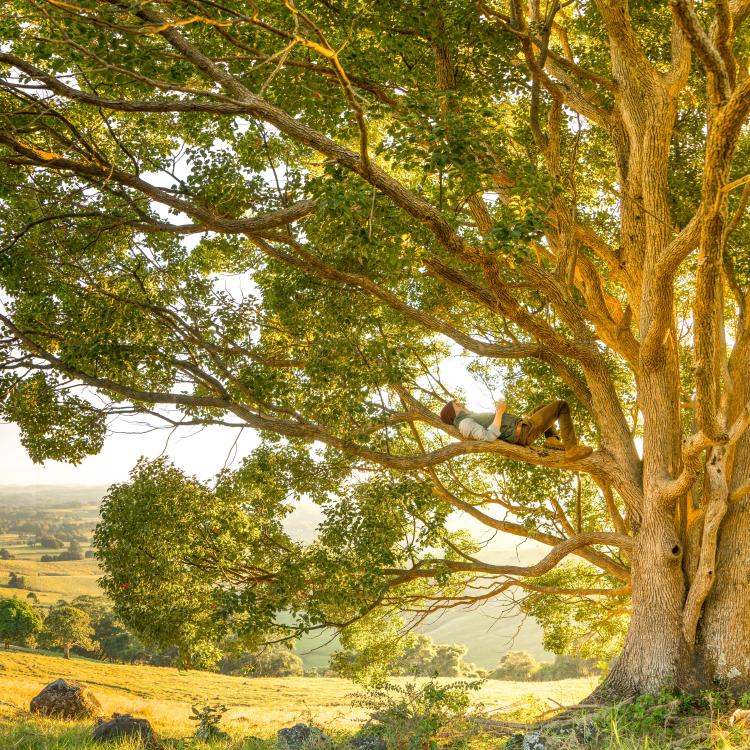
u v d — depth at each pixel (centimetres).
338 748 799
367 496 1284
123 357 1100
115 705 2603
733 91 527
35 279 1186
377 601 1312
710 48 492
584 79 1277
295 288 1265
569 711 1019
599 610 1855
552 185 875
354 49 962
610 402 1203
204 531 1366
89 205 1153
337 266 1200
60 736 845
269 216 933
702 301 588
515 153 1348
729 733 683
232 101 731
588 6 1241
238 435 1133
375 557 1204
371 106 726
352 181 784
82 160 930
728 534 1122
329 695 3875
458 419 909
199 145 1216
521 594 1780
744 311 1239
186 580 1359
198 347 1242
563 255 1166
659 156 1066
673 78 1041
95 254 1245
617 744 645
